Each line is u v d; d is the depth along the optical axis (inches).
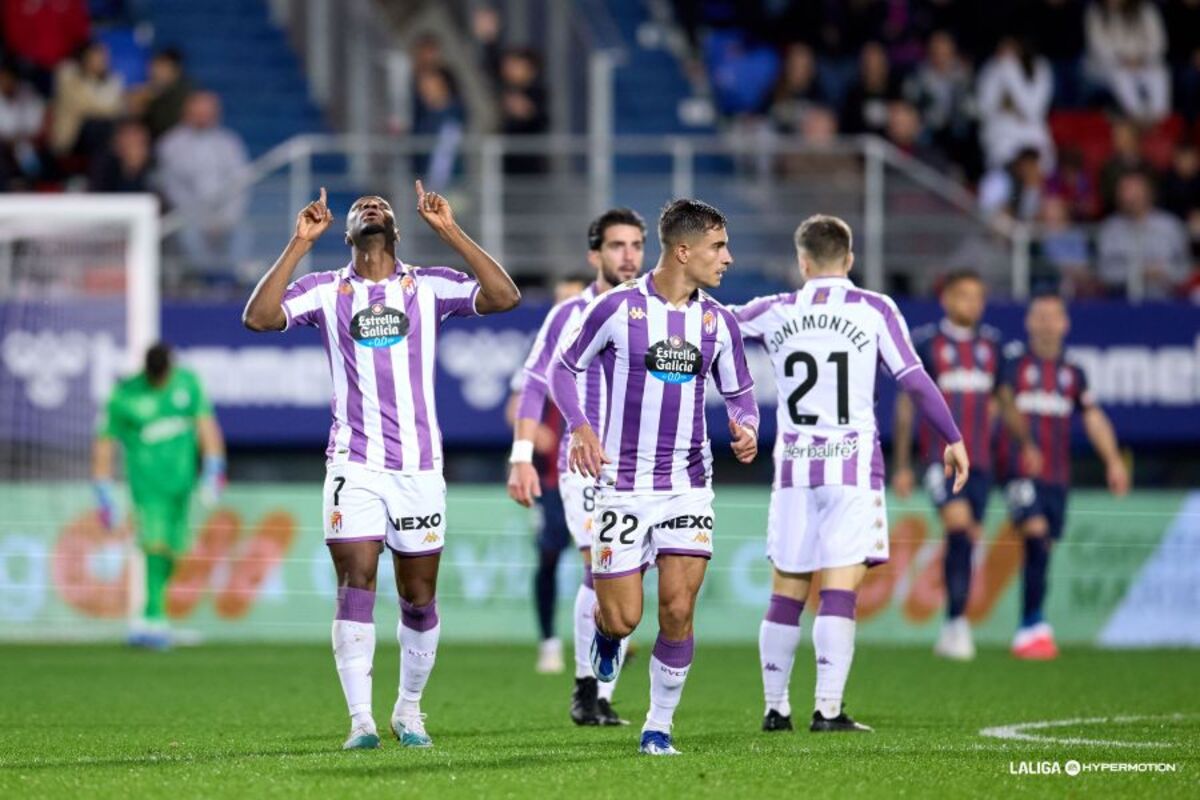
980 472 1828.2
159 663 1770.4
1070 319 2261.3
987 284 2372.0
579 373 1008.9
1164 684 1574.8
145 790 858.1
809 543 1146.0
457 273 1032.2
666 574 992.9
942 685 1557.6
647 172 2591.0
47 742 1101.7
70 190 2561.5
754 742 1079.0
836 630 1139.3
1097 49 2812.5
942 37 2637.8
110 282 2145.7
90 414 2149.4
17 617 2130.9
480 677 1614.2
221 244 2341.3
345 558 1011.3
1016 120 2677.2
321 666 1736.0
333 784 871.1
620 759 979.3
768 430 2249.0
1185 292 2427.4
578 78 2672.2
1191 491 2220.7
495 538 2130.9
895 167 2391.7
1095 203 2618.1
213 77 2854.3
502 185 2365.9
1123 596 2127.2
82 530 2140.7
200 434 2076.8
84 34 2748.5
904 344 1124.5
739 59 2751.0
